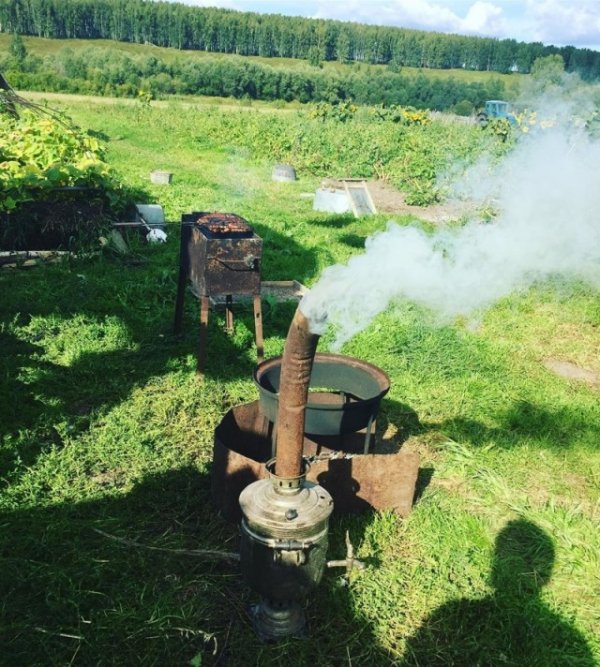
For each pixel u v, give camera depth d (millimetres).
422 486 4062
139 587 3051
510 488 4121
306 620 2947
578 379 5820
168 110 25375
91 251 7777
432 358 5852
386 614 3000
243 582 3152
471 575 3289
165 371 5219
